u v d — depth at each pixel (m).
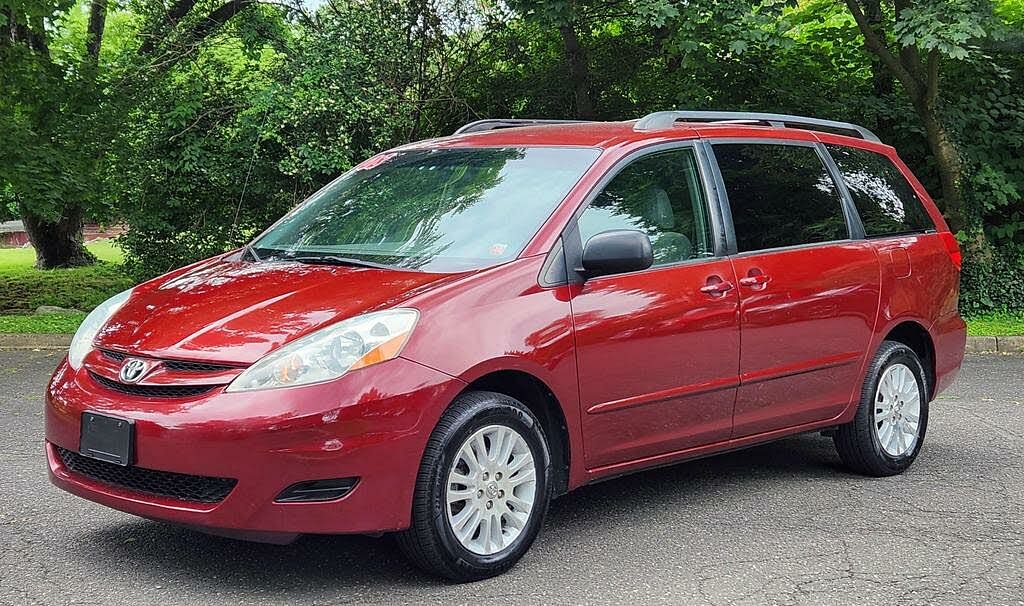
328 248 4.68
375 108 14.40
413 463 3.73
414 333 3.78
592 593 3.89
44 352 10.42
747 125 5.55
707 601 3.83
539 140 4.97
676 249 4.73
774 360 5.05
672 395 4.60
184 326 3.93
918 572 4.18
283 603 3.74
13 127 13.69
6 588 3.86
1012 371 9.55
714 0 11.84
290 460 3.55
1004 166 13.77
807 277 5.20
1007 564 4.29
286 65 14.84
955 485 5.57
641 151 4.78
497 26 15.30
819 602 3.84
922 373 5.92
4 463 5.72
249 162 14.93
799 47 14.29
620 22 15.16
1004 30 11.66
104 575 4.00
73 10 20.11
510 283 4.10
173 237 15.85
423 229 4.56
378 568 4.12
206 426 3.55
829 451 6.35
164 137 15.03
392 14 15.12
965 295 13.32
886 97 14.23
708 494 5.33
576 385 4.22
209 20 15.55
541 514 4.17
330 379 3.61
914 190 6.25
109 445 3.76
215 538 4.46
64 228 23.94
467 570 3.93
